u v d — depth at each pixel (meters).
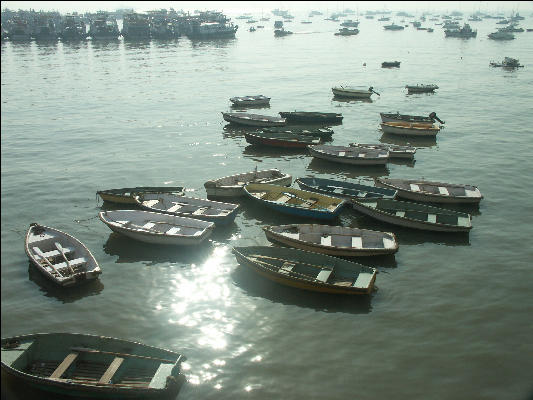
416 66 125.69
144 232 31.25
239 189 38.50
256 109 75.88
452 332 23.62
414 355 22.12
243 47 181.00
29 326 24.41
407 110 74.25
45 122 68.50
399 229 34.22
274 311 25.39
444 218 34.75
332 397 19.86
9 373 20.33
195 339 23.44
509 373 21.02
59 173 47.34
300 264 28.47
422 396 19.84
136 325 24.52
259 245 32.38
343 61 137.38
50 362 21.36
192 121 67.62
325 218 34.75
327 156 48.22
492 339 23.08
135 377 20.45
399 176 45.69
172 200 36.84
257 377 21.02
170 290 27.39
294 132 56.56
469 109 74.06
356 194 37.84
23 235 34.09
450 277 28.34
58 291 27.27
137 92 89.94
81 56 148.75
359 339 23.22
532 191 41.16
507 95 84.50
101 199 40.59
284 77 107.50
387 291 27.02
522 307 25.47
